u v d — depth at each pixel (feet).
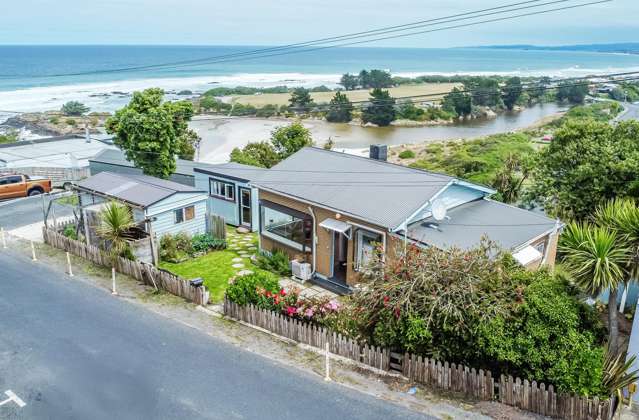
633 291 55.77
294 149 123.65
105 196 76.23
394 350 44.42
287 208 68.74
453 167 157.69
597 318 45.37
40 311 55.62
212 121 281.33
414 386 42.24
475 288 41.01
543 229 59.93
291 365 45.70
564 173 76.13
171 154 98.07
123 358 46.44
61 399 40.47
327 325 49.57
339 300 56.59
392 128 301.43
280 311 52.21
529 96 390.83
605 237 43.70
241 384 42.68
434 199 59.88
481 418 37.93
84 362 45.73
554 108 392.88
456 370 40.81
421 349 42.65
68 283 63.36
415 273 43.14
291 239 69.51
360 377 43.68
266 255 73.77
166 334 51.06
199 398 40.73
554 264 64.49
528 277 43.47
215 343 49.47
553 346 38.29
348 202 62.18
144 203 71.00
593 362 37.11
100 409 39.27
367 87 443.73
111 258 67.15
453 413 38.60
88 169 122.42
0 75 495.41
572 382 36.94
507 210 65.26
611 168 69.15
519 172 101.24
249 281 54.65
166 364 45.57
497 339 38.63
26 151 138.72
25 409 39.19
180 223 76.48
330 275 65.31
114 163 110.83
